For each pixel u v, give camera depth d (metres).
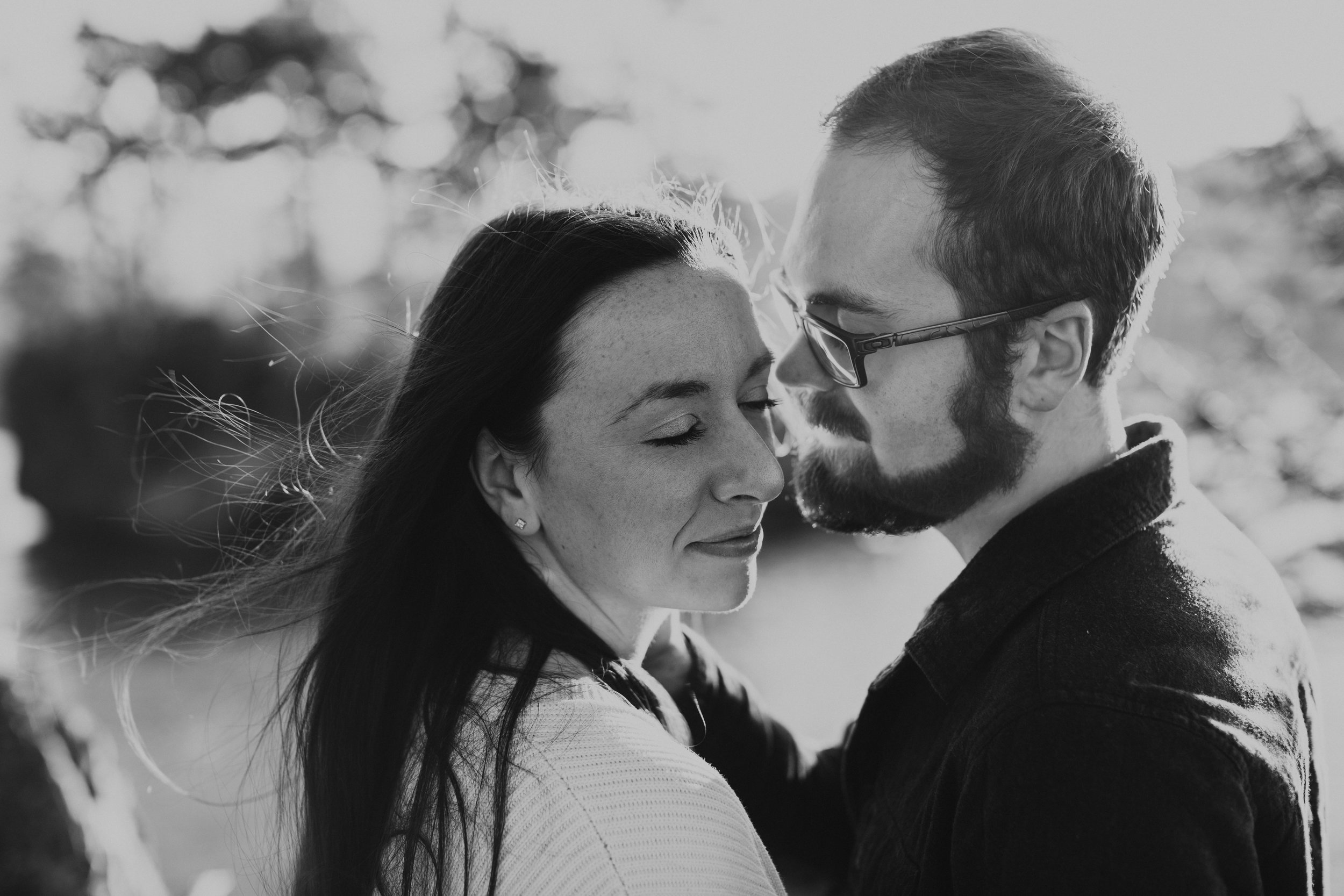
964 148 1.67
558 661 1.57
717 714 2.08
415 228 11.54
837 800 2.20
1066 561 1.58
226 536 1.98
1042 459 1.72
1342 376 6.35
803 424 1.93
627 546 1.61
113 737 6.94
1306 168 6.08
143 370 16.06
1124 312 1.71
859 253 1.73
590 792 1.41
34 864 2.36
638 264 1.58
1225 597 1.54
